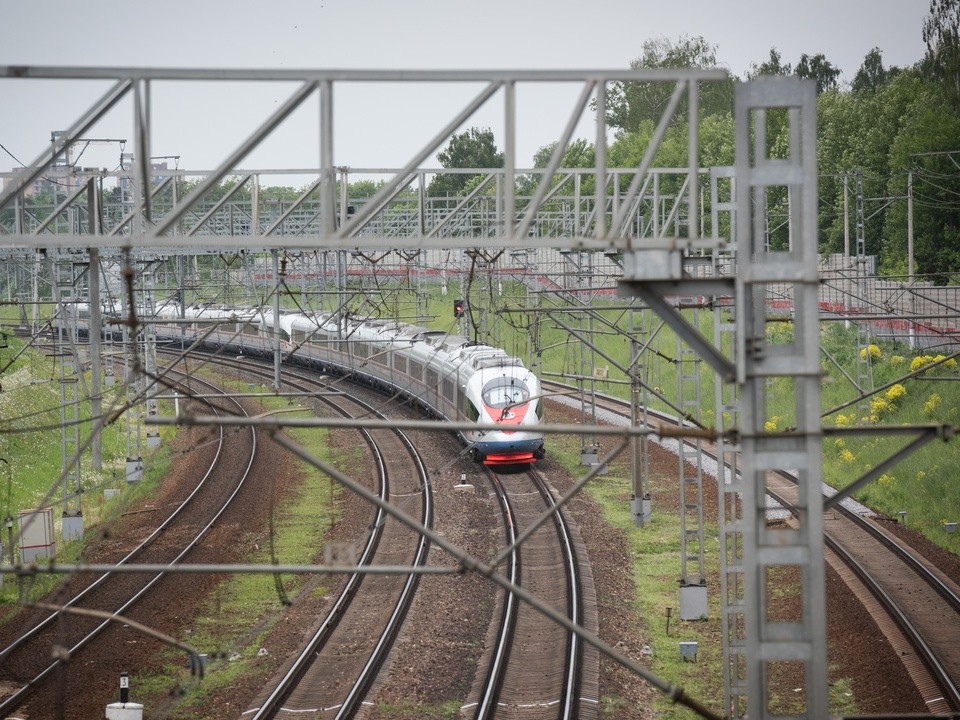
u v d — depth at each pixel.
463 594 45.34
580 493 63.72
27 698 34.59
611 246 20.58
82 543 54.06
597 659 37.06
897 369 82.06
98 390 41.22
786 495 62.06
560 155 20.70
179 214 21.34
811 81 19.77
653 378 98.25
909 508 58.91
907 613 41.12
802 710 32.94
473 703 33.53
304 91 20.86
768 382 88.19
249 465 73.56
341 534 55.72
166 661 38.06
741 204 20.00
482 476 68.88
